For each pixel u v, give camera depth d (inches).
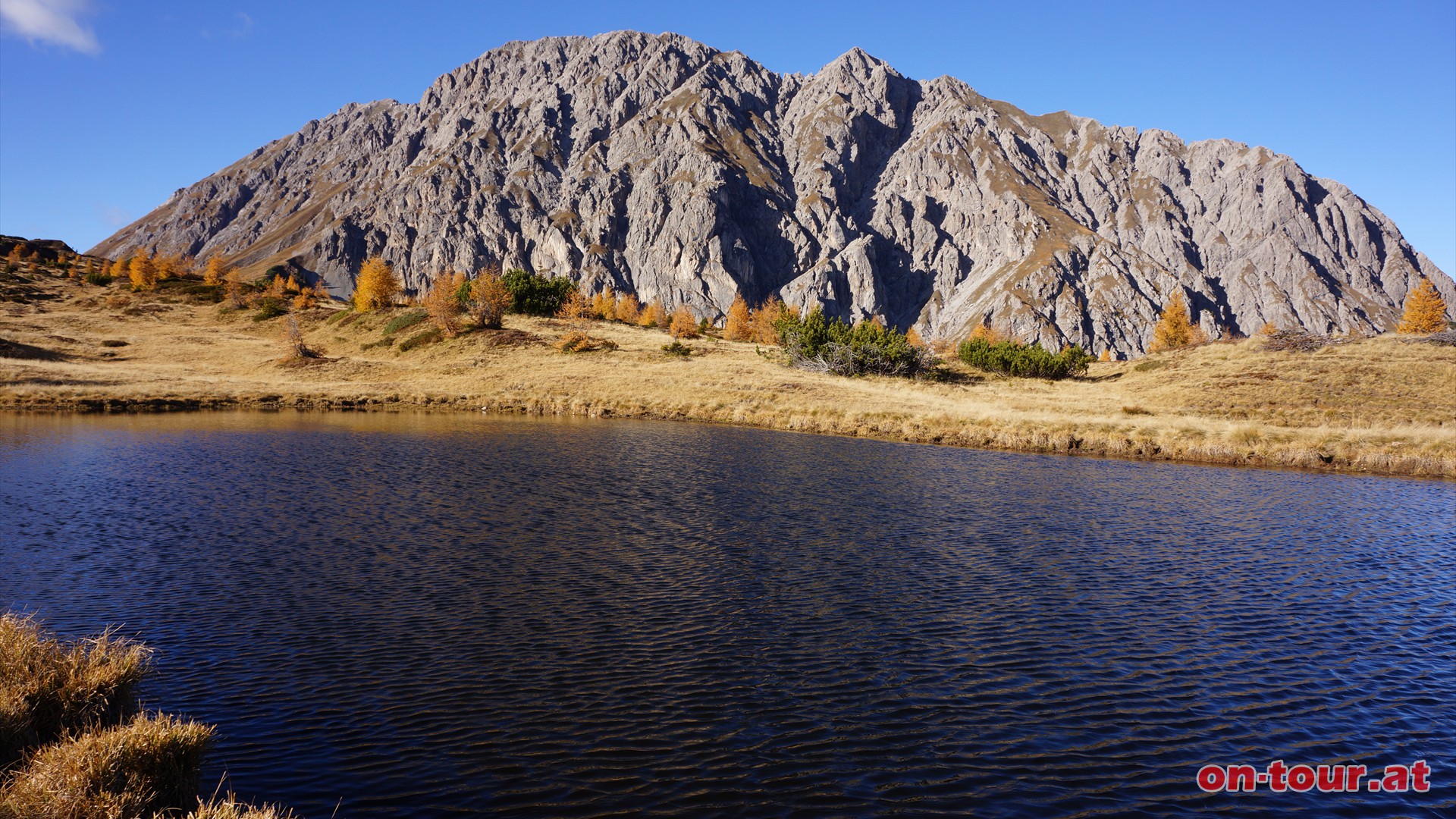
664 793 315.0
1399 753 371.2
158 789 276.8
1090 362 3324.3
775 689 419.2
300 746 343.0
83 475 992.2
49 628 462.3
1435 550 769.6
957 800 318.3
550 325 3639.3
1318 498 1074.7
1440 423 1804.9
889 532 786.8
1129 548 752.3
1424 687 445.1
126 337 3336.6
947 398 2381.9
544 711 385.7
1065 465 1357.0
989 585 616.1
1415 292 3228.3
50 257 5984.3
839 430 1844.2
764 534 765.3
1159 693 429.7
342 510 812.6
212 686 399.9
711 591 583.5
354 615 510.0
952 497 994.1
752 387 2469.2
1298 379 2287.2
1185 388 2397.9
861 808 309.9
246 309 4254.4
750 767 339.0
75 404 1920.5
